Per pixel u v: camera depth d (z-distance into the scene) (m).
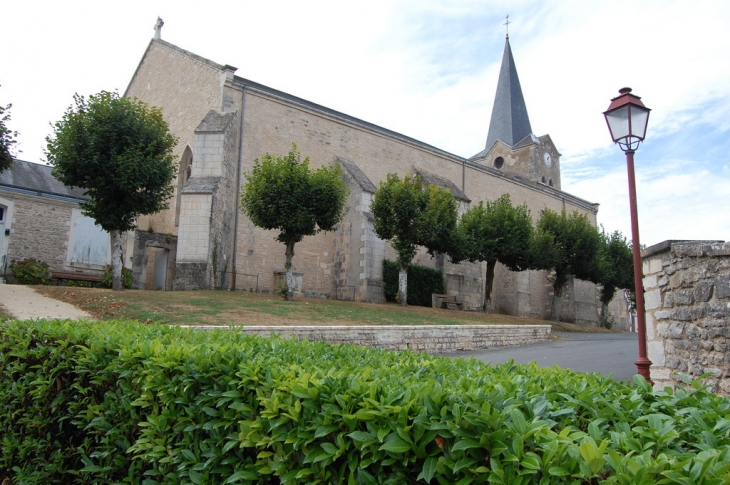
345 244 24.47
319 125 25.66
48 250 22.78
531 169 44.94
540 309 36.84
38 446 4.83
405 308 21.42
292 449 2.78
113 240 17.92
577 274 31.95
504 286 33.34
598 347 16.28
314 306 17.72
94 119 17.33
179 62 26.02
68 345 4.93
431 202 22.97
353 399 2.66
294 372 3.10
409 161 29.80
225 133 20.92
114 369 4.14
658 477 1.84
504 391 2.72
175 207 24.56
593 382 3.51
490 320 21.97
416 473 2.40
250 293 19.78
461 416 2.30
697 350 6.46
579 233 31.08
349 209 23.53
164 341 4.77
